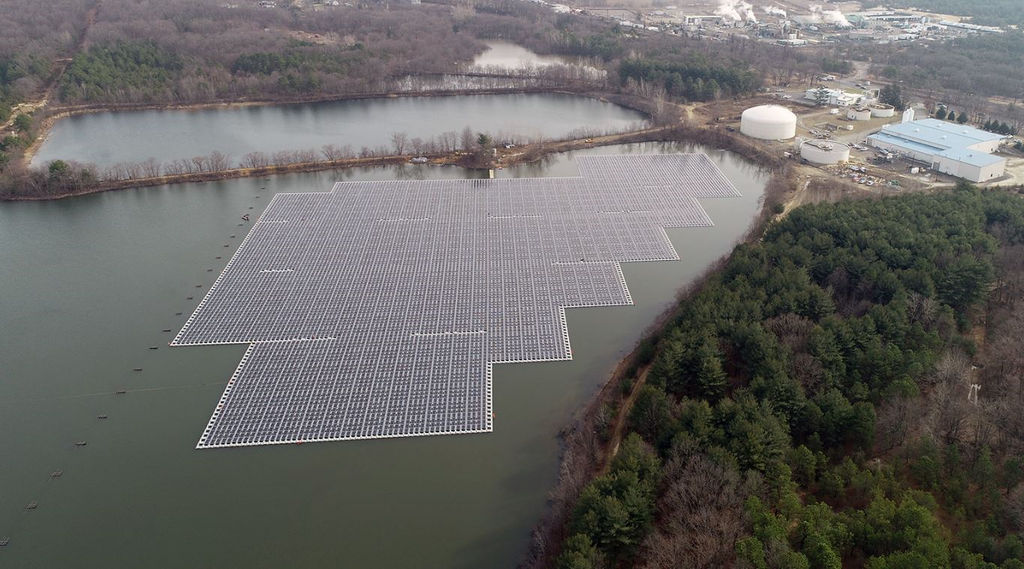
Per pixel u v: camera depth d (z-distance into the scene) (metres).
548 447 134.62
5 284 187.62
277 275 190.12
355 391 147.50
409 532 118.06
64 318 172.50
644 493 107.19
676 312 165.62
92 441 136.25
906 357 131.88
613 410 140.38
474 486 126.69
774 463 110.19
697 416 117.94
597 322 170.50
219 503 123.56
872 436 115.88
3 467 130.75
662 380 132.62
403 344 162.00
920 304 146.75
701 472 106.62
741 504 102.12
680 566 95.50
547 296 180.50
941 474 107.56
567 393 147.62
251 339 163.75
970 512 102.38
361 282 186.75
